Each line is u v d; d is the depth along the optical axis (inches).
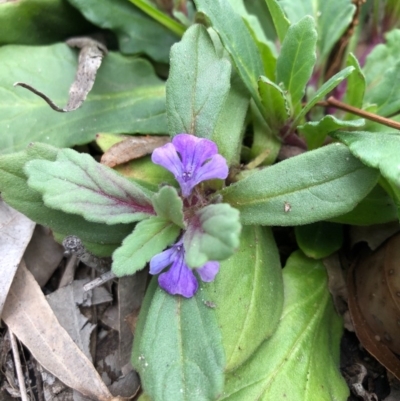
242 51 3.5
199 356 2.9
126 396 3.4
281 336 3.4
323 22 4.2
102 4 4.1
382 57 4.1
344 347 3.9
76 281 3.8
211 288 3.1
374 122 3.9
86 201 2.9
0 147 3.8
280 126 3.8
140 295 3.7
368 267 3.6
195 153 2.9
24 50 4.0
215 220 2.5
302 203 3.1
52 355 3.4
